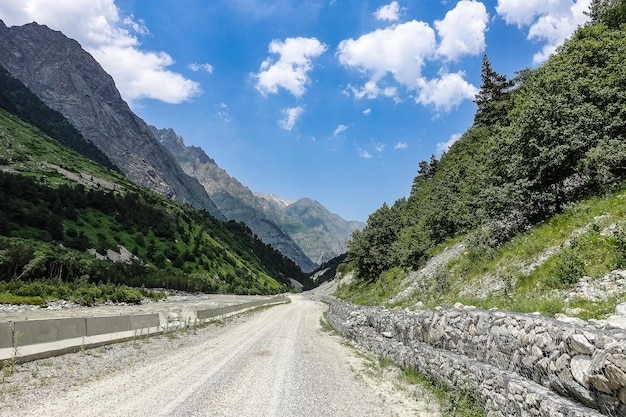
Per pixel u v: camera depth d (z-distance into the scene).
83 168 167.50
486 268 16.42
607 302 7.50
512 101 45.59
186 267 108.75
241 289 114.25
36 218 84.00
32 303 32.19
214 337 18.86
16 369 9.15
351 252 50.88
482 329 7.58
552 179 15.87
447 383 8.26
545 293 10.41
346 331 20.61
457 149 60.31
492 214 19.47
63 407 6.39
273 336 20.28
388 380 10.29
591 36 23.31
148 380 8.79
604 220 11.36
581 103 16.09
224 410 6.68
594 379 4.34
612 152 13.62
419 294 22.08
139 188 184.25
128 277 72.50
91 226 100.19
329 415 6.85
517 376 6.13
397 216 51.44
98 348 13.04
